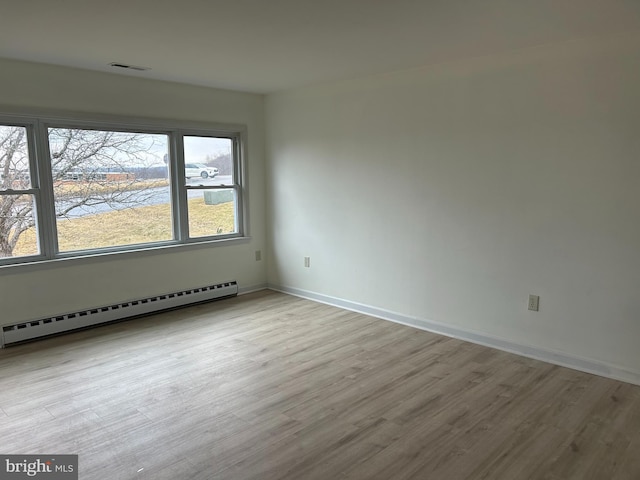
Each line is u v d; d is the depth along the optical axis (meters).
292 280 5.36
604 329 3.15
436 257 4.00
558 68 3.16
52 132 3.91
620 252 3.04
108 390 2.98
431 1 2.37
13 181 3.75
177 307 4.76
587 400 2.83
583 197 3.15
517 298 3.54
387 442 2.40
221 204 5.17
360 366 3.35
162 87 4.46
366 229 4.50
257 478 2.12
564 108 3.16
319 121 4.77
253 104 5.24
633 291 3.01
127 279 4.42
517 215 3.47
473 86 3.60
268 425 2.56
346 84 4.46
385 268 4.39
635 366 3.04
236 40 3.08
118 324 4.29
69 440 2.43
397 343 3.80
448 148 3.80
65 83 3.87
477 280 3.75
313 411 2.72
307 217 5.05
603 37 2.95
